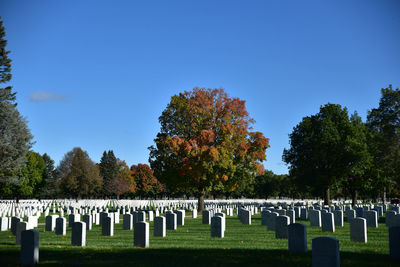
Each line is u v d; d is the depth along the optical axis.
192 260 13.21
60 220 22.80
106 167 127.19
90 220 25.72
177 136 42.56
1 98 49.97
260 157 44.34
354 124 57.69
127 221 25.53
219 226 20.36
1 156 49.78
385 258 13.25
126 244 17.81
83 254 14.80
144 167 124.81
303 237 14.20
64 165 99.31
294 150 58.75
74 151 100.50
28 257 13.01
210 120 44.00
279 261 12.74
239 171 44.38
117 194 125.69
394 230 12.83
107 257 14.06
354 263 12.26
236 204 65.69
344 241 17.75
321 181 54.28
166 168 42.69
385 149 48.38
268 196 146.00
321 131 54.16
